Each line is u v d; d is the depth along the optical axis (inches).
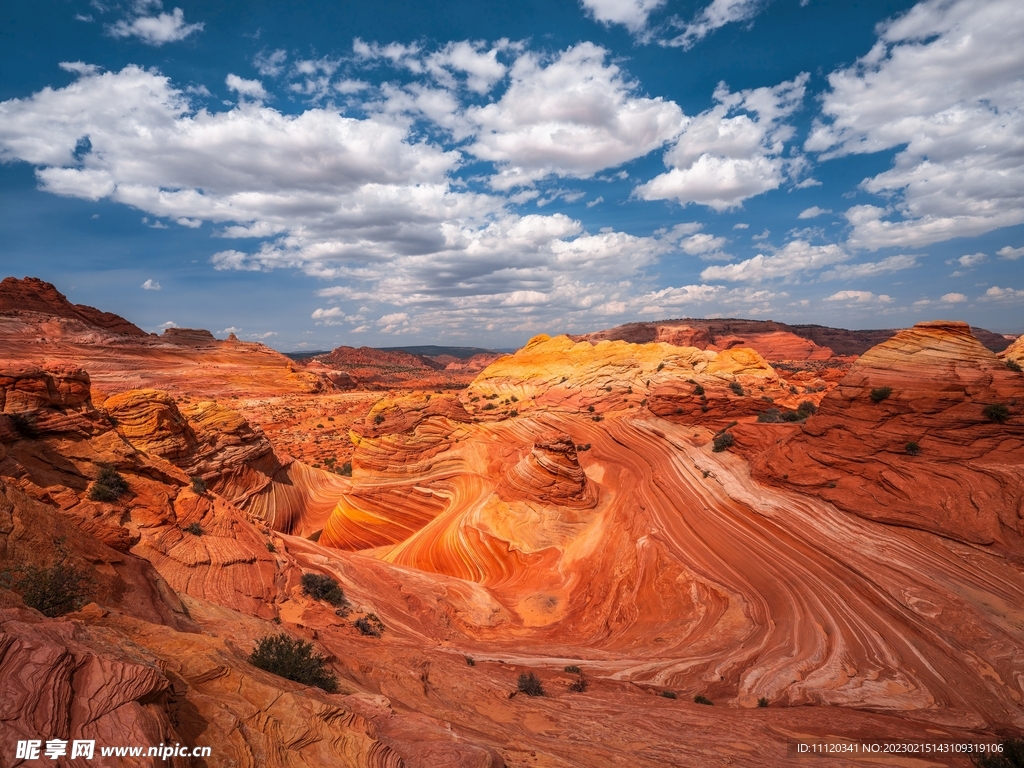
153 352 4525.1
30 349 3816.4
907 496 868.6
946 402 920.3
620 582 1056.8
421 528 1593.3
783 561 900.0
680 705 586.9
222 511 967.0
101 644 253.4
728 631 810.8
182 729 237.9
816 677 642.8
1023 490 775.1
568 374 2805.1
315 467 2326.5
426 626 920.3
